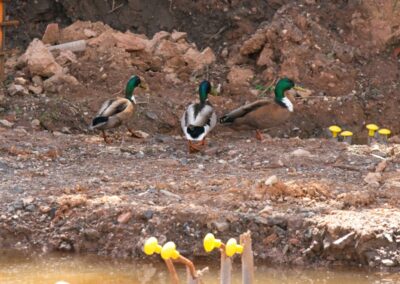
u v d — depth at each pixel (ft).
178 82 61.87
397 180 45.93
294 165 48.70
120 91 59.67
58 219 42.34
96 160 49.85
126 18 66.03
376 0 64.64
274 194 43.16
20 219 42.47
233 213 41.34
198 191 44.27
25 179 46.09
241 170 48.06
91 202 42.73
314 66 61.46
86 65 60.90
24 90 58.90
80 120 56.80
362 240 39.34
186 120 52.08
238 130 55.83
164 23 66.08
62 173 47.26
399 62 63.41
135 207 42.01
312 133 58.75
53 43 63.72
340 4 65.41
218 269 39.70
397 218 40.78
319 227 40.19
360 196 42.73
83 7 66.03
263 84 61.26
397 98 60.90
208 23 65.92
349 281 38.29
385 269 39.09
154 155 51.44
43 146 51.55
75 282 38.17
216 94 59.88
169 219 41.24
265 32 62.54
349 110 59.77
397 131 59.77
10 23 60.18
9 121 55.98
